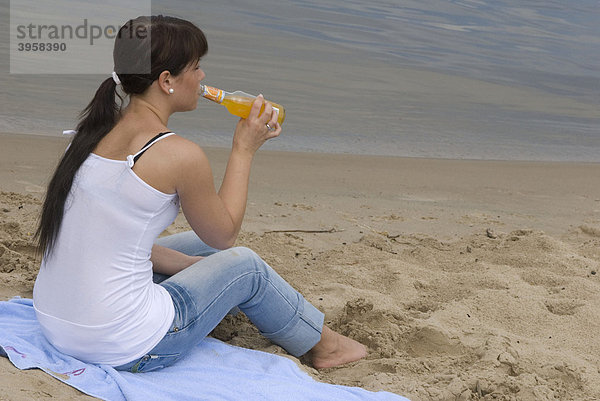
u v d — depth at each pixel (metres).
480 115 12.10
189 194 2.64
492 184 7.90
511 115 12.41
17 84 9.79
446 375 3.20
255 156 8.12
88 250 2.57
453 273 4.71
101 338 2.64
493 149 9.99
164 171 2.55
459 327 3.83
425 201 6.91
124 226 2.56
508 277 4.61
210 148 8.09
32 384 2.48
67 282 2.61
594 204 7.27
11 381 2.46
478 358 3.46
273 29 16.62
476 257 5.14
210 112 9.98
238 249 3.07
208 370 2.89
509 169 8.78
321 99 11.48
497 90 14.31
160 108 2.69
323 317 3.31
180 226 5.19
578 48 20.02
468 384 3.11
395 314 3.86
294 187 6.94
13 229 4.66
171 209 2.66
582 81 16.23
